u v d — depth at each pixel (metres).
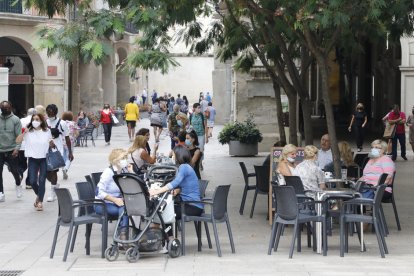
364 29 17.14
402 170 25.23
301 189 13.41
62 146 18.86
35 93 41.97
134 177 11.90
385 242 13.63
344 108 52.25
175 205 12.80
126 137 41.66
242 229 15.22
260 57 18.16
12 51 42.41
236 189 21.06
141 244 12.37
